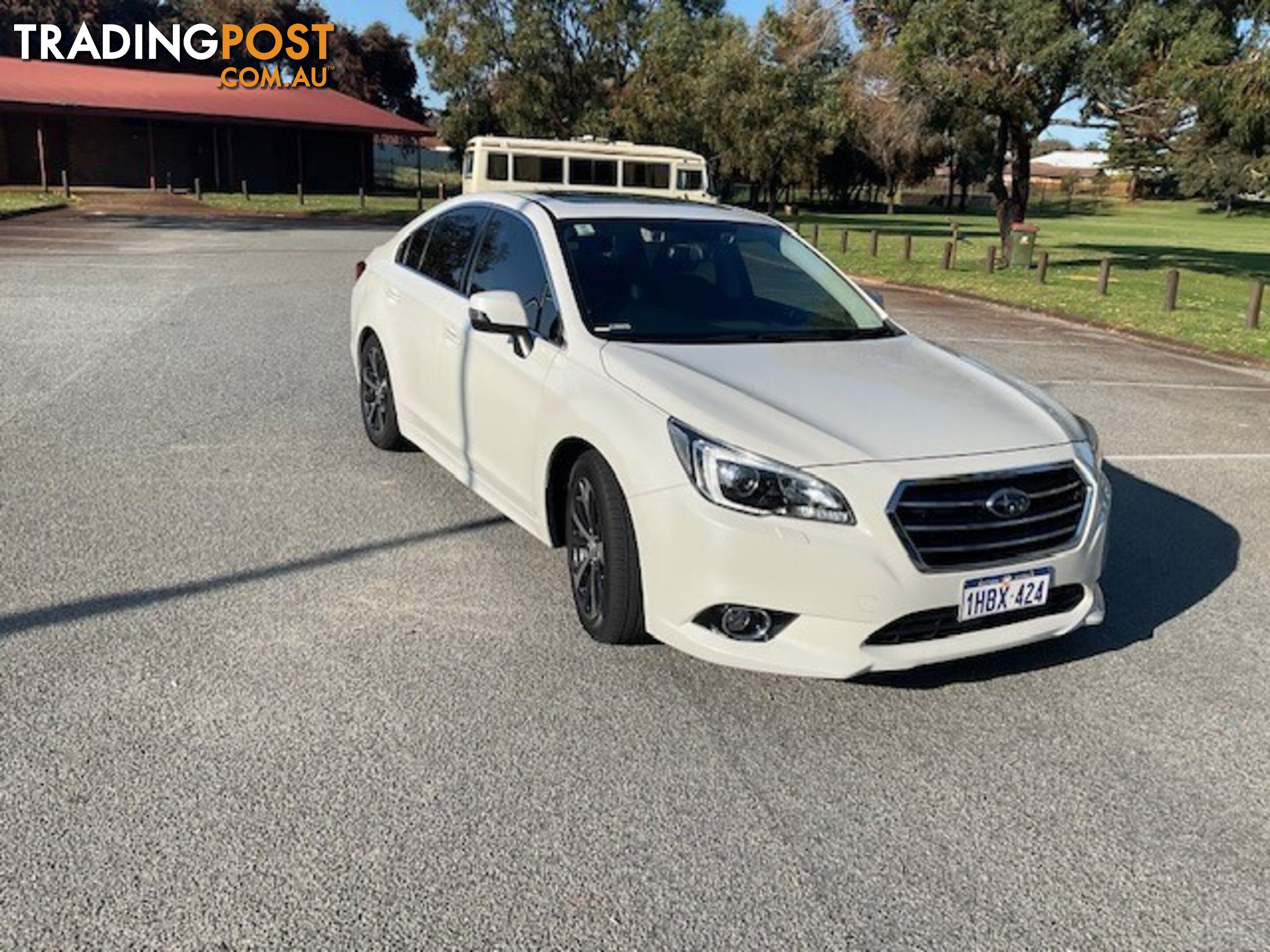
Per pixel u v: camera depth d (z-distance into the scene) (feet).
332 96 161.38
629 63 130.62
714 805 10.18
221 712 11.43
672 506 11.55
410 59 213.66
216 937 8.18
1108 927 8.75
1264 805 10.55
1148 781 10.90
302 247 69.67
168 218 97.86
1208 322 48.49
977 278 67.82
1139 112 70.49
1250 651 13.94
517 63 128.98
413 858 9.21
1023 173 76.13
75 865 8.93
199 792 10.00
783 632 11.35
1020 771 10.99
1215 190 248.52
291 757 10.65
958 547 11.42
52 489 18.44
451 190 167.12
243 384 26.91
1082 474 12.42
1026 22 64.34
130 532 16.61
